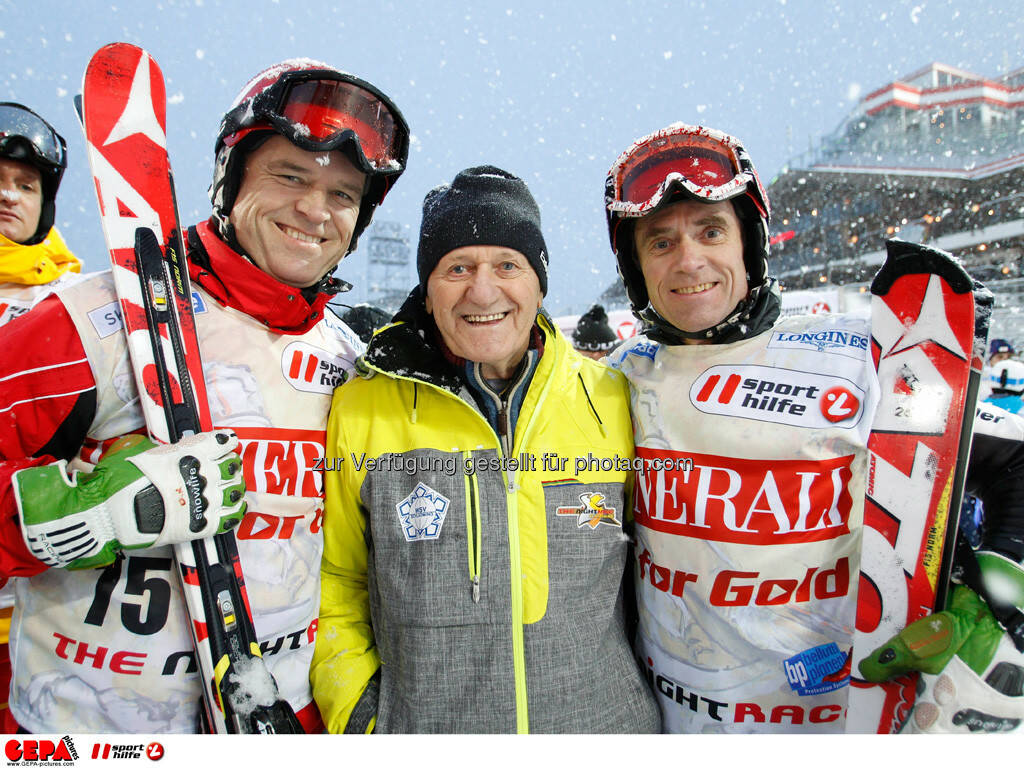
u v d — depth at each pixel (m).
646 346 1.43
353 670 1.20
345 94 1.18
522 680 1.10
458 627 1.11
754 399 1.19
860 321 1.24
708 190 1.14
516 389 1.23
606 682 1.18
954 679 1.08
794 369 1.20
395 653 1.15
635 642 1.39
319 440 1.21
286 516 1.16
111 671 1.04
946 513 1.12
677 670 1.22
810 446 1.15
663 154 1.26
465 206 1.15
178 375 1.07
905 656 1.09
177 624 1.07
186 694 1.08
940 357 1.15
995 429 1.19
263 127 1.10
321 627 1.24
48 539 0.87
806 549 1.15
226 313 1.15
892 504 1.13
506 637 1.11
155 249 1.11
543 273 1.22
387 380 1.26
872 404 1.15
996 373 4.77
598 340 4.85
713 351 1.26
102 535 0.91
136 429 1.07
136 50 1.17
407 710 1.11
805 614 1.16
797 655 1.15
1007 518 1.15
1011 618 1.07
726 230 1.21
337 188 1.16
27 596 1.08
